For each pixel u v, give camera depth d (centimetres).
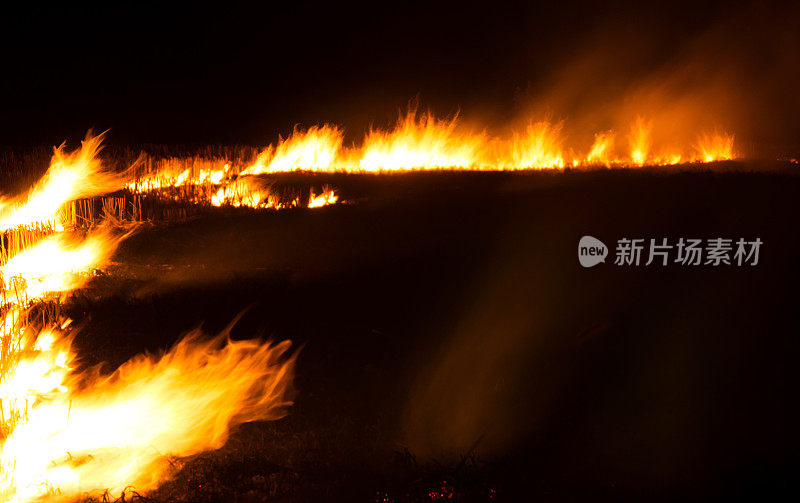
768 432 599
